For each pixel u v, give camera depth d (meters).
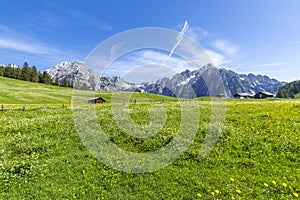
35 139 17.62
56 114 27.41
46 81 163.00
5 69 161.88
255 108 28.88
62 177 12.41
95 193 11.18
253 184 11.64
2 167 12.98
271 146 15.66
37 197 10.73
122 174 12.74
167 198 10.83
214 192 11.00
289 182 11.61
